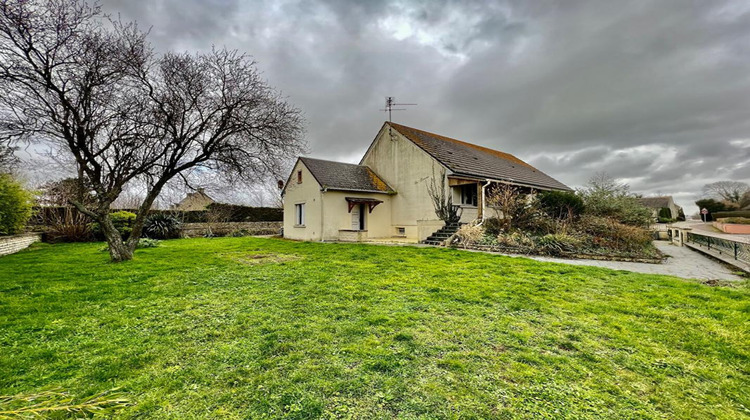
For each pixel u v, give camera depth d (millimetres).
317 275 7113
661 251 12320
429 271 7441
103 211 9344
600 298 5211
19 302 5145
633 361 3107
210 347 3451
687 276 7258
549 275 6969
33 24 8023
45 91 8781
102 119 9469
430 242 13969
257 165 11789
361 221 17969
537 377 2791
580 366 2998
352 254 10516
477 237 12391
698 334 3725
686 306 4754
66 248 13336
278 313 4551
